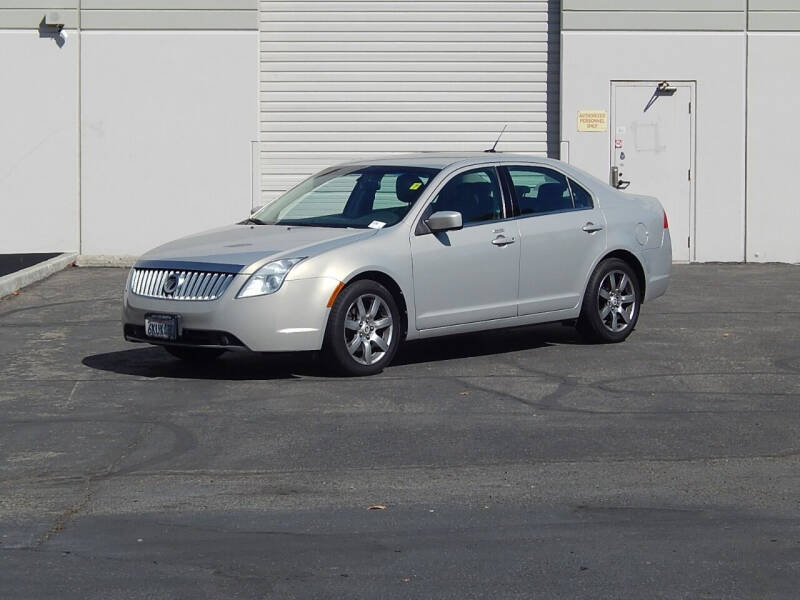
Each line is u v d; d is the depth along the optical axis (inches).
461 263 462.0
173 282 428.8
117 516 286.4
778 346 506.9
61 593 235.0
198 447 348.2
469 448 346.0
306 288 420.5
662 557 255.0
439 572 246.1
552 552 258.4
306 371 452.4
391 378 440.1
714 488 308.2
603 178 812.6
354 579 242.1
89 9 802.8
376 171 483.5
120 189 811.4
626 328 518.9
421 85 825.5
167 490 307.9
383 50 824.3
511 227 478.6
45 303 642.8
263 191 829.8
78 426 373.1
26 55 804.6
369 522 280.2
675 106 811.4
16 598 232.4
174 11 802.8
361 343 438.6
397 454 339.9
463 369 458.9
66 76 805.9
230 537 269.6
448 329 462.0
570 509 290.0
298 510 290.0
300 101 823.1
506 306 477.4
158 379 441.7
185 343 425.7
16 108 806.5
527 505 293.4
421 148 829.2
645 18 805.2
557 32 823.1
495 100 826.8
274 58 821.2
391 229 448.5
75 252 813.2
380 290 439.8
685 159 812.6
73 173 810.8
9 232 815.1
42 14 801.6
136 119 808.3
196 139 810.8
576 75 809.5
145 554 258.2
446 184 469.1
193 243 453.4
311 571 246.8
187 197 812.6
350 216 470.0
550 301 491.8
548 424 373.1
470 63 824.9
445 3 821.9
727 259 817.5
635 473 321.4
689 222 815.7
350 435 359.9
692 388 423.5
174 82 807.7
